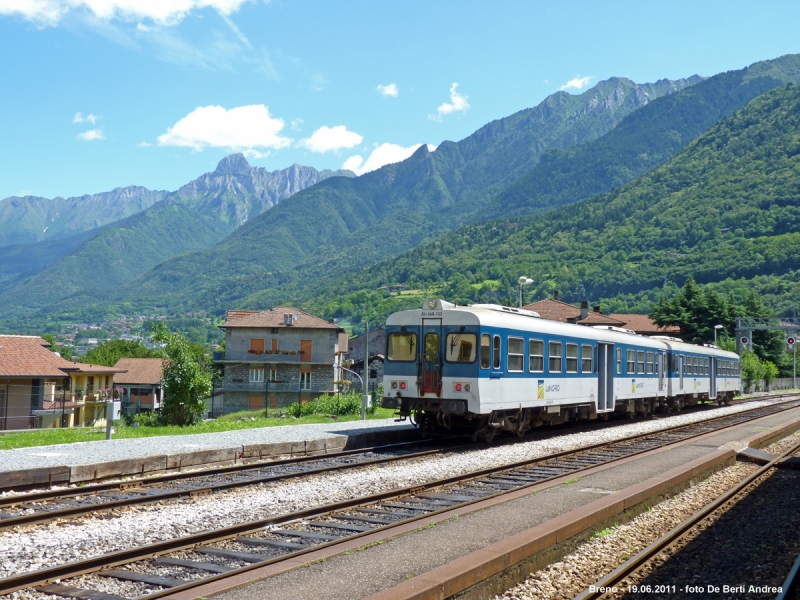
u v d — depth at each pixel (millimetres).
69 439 21891
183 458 15289
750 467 17766
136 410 80188
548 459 17094
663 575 8086
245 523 9227
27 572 7258
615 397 27281
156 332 30812
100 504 10320
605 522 9797
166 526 9461
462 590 6594
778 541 9867
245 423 28469
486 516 10031
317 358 70625
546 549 8086
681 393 35688
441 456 17469
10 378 45844
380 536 8672
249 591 6629
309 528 9664
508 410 20531
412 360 19688
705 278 176000
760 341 89375
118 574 7383
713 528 10578
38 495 11148
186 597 6359
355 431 21812
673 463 16203
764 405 46188
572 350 23875
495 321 19547
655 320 83812
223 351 74000
